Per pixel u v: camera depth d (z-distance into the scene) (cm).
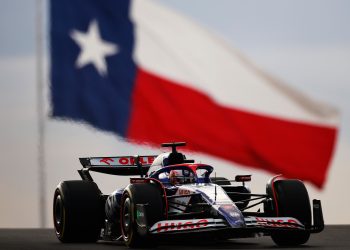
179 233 3002
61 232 3656
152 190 3175
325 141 6681
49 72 6359
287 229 3097
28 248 3281
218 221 2989
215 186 3166
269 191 3322
